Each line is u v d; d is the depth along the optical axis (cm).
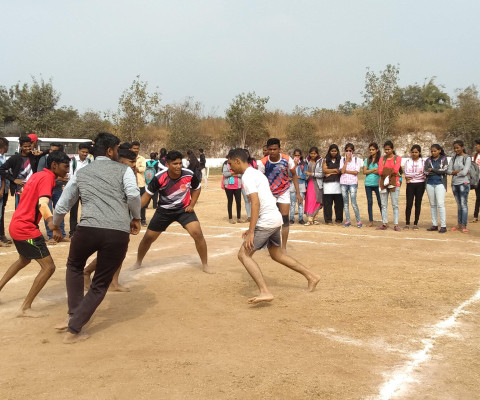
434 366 401
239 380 372
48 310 554
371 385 366
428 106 5628
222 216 1445
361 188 2266
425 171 1117
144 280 686
